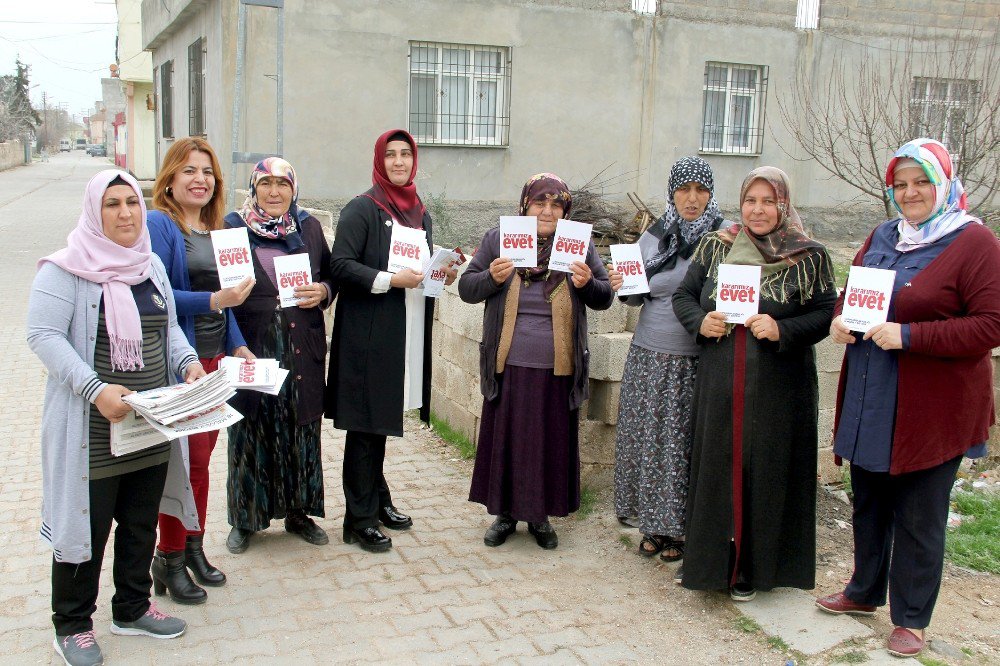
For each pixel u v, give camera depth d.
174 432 2.98
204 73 14.23
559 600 3.97
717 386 3.77
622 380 4.51
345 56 12.38
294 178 4.20
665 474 4.20
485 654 3.47
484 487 4.54
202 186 3.80
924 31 14.89
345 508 4.74
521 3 13.18
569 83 13.67
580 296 4.36
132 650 3.41
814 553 3.83
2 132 54.00
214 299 3.61
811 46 14.67
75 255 3.07
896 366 3.35
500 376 4.42
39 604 3.76
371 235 4.35
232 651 3.44
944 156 3.24
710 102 14.69
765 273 3.71
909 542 3.42
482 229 13.61
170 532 3.75
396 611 3.82
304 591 3.98
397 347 4.38
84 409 3.06
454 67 13.17
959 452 3.32
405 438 6.40
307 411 4.26
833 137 14.00
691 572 3.82
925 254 3.30
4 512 4.75
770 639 3.61
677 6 13.99
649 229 4.43
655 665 3.43
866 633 3.63
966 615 3.89
